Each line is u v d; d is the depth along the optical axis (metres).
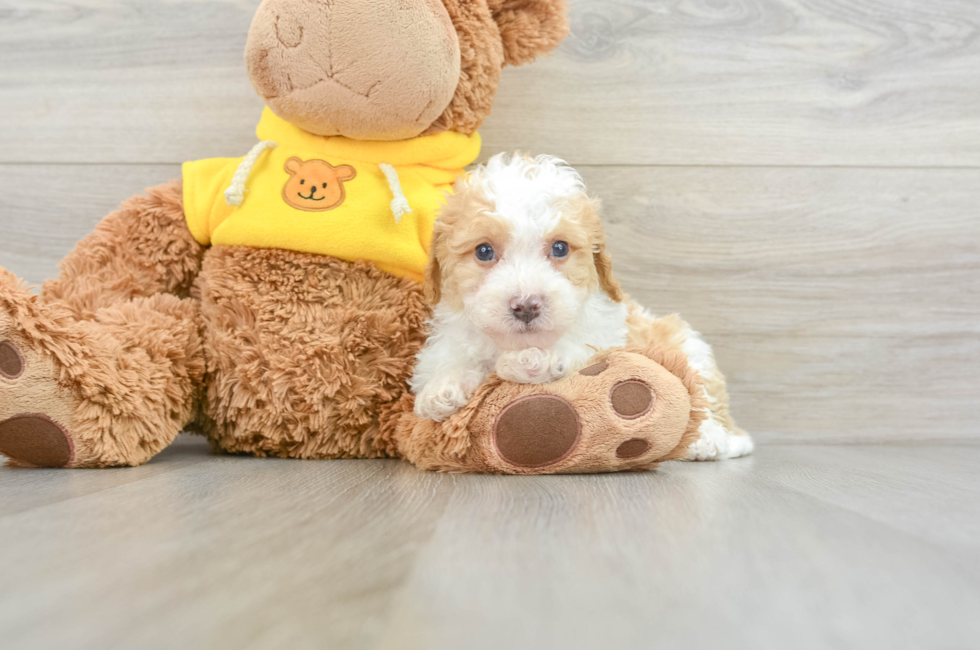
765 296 1.94
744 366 1.94
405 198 1.48
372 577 0.62
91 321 1.39
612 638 0.49
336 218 1.47
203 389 1.49
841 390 1.95
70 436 1.27
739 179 1.92
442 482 1.15
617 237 1.92
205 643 0.48
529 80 1.89
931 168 1.93
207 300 1.50
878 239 1.93
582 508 0.93
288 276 1.47
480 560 0.68
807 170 1.92
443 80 1.44
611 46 1.90
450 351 1.41
